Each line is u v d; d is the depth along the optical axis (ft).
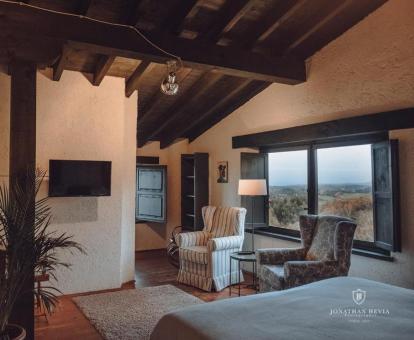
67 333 11.32
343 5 12.50
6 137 14.05
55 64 14.30
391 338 5.50
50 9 11.68
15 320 9.72
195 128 23.09
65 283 15.01
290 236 16.99
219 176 21.18
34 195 9.09
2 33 10.38
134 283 16.90
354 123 13.60
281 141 16.89
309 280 11.83
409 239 12.00
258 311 6.75
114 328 11.55
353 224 12.27
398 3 12.46
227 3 12.64
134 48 12.11
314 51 15.42
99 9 12.00
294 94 16.47
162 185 22.94
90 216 15.62
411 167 12.00
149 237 24.41
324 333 5.71
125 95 17.07
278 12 13.05
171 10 12.64
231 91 17.98
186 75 16.98
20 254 8.18
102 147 15.94
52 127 14.97
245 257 14.80
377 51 13.08
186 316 6.61
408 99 12.07
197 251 16.17
